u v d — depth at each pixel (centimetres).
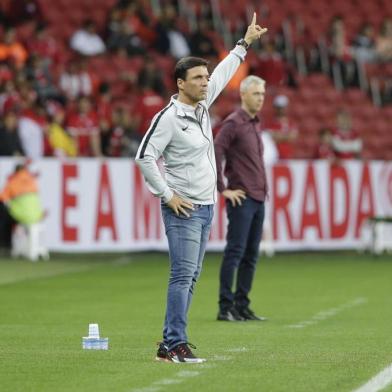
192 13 8475
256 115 3494
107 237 6212
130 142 6744
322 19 8969
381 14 9169
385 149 8094
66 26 8388
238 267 3488
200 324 3347
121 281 4906
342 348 2770
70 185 6175
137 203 6247
